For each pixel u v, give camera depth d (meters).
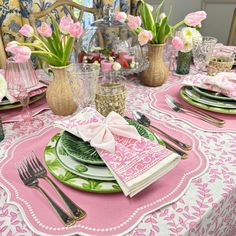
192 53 1.18
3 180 0.54
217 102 0.82
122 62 1.02
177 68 1.18
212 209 0.47
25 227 0.43
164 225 0.43
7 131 0.73
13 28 1.56
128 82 1.08
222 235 0.57
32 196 0.50
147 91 0.99
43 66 1.19
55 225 0.43
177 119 0.78
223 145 0.65
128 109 0.85
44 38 0.77
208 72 1.10
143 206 0.47
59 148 0.60
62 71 0.76
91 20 1.99
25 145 0.66
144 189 0.51
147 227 0.43
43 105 0.88
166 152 0.53
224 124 0.75
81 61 1.05
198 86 0.87
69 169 0.53
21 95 0.78
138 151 0.54
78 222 0.44
